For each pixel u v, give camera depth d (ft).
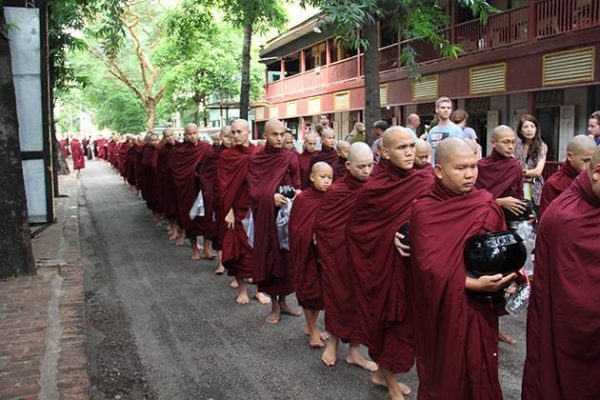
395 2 36.37
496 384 9.62
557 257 8.17
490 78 49.47
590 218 7.99
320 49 94.32
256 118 117.39
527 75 45.21
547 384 8.38
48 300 19.51
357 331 12.96
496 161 17.43
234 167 20.76
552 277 8.30
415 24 37.47
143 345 17.44
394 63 64.23
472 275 9.30
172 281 24.79
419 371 10.24
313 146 26.48
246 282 23.97
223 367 15.65
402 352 12.38
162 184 34.04
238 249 20.85
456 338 9.33
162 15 92.27
